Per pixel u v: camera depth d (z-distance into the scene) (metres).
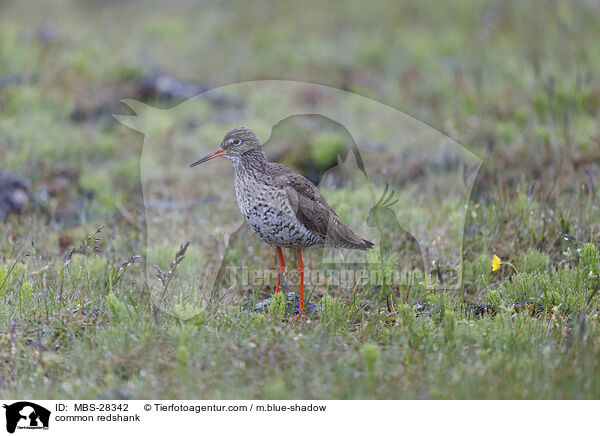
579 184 18.14
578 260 15.97
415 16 36.38
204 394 11.55
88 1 38.03
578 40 29.06
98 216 19.44
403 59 31.98
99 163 22.97
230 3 39.12
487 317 13.82
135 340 12.55
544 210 17.27
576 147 21.03
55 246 17.45
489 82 27.91
